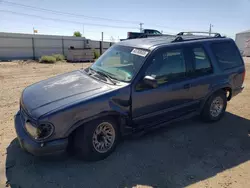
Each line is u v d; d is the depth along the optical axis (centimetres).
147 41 409
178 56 388
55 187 266
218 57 450
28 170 296
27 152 310
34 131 269
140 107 346
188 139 396
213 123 470
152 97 354
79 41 2694
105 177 286
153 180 282
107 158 329
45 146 269
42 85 359
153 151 353
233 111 546
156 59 358
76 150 312
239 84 497
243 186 273
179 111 404
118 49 414
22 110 319
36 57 2341
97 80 349
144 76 341
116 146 348
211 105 455
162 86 363
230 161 329
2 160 316
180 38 412
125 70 359
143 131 366
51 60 1859
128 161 323
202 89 423
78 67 1521
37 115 268
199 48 423
